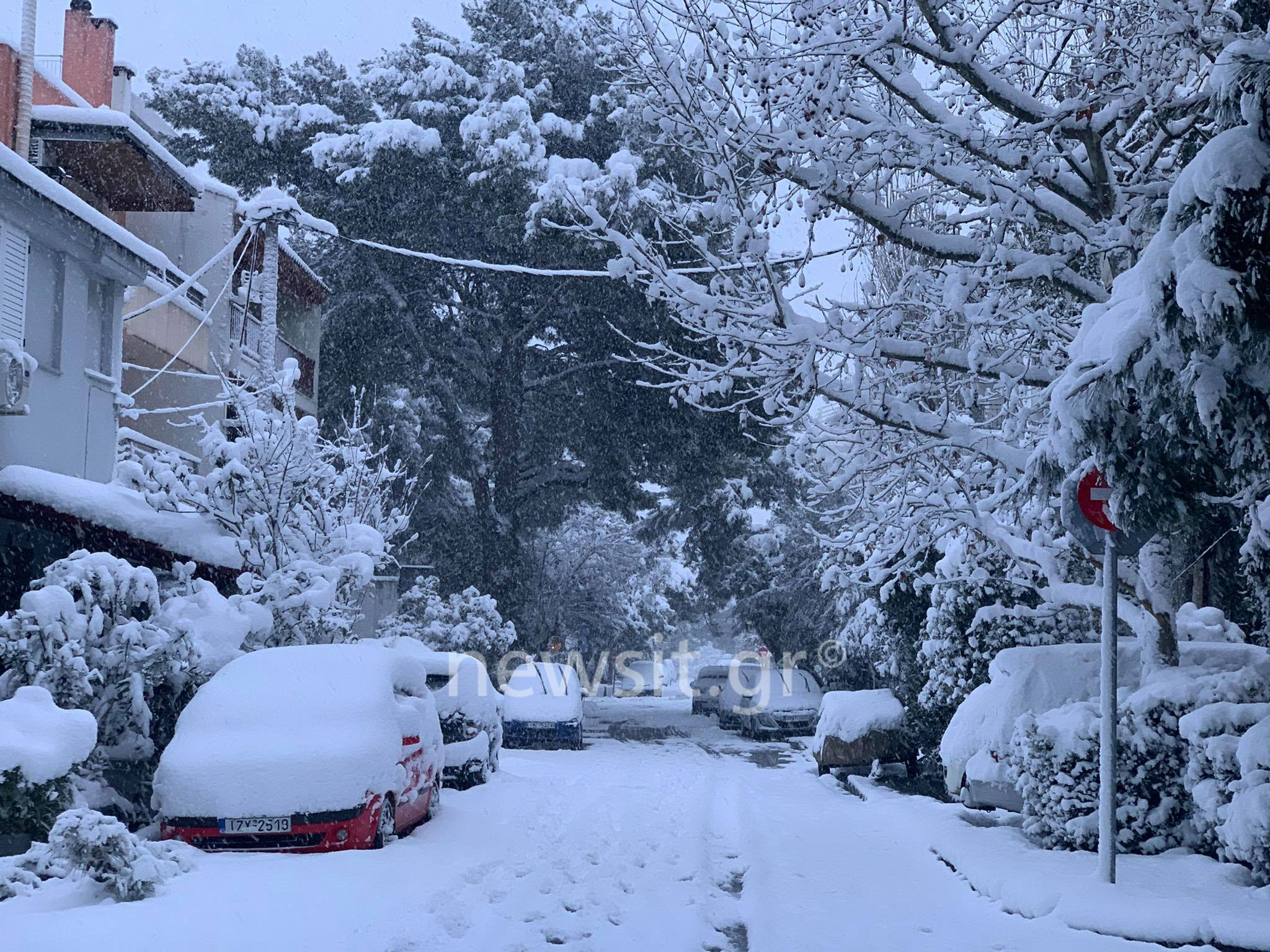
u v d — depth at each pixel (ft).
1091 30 39.96
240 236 83.46
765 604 143.64
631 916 29.63
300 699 39.60
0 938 25.75
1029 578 51.13
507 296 122.62
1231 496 33.86
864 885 33.65
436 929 27.55
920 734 61.72
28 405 51.85
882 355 41.04
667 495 136.26
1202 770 33.58
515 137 108.37
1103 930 27.78
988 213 40.34
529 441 132.57
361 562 60.49
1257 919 26.96
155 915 27.94
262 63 131.85
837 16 38.37
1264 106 26.17
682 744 91.97
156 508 57.16
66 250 60.44
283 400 66.44
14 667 40.45
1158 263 26.89
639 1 38.42
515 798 52.13
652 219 89.20
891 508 46.19
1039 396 40.24
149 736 44.16
